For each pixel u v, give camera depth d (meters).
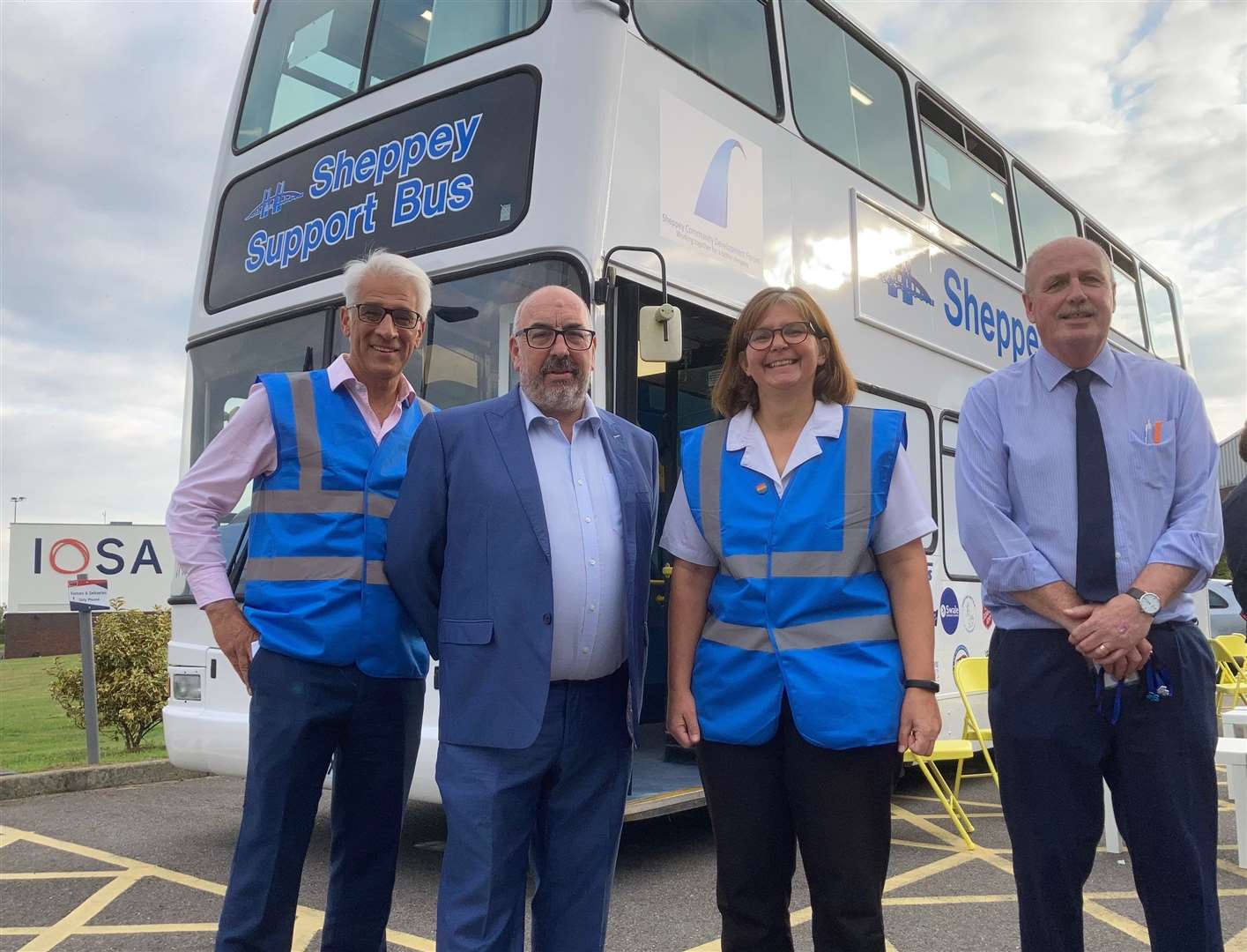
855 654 2.51
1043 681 2.54
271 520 2.94
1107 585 2.50
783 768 2.58
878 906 2.48
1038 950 2.49
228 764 4.94
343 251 5.07
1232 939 3.92
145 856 5.32
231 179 5.89
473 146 4.77
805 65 6.23
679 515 2.78
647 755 5.45
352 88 5.41
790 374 2.63
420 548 2.69
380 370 3.02
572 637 2.63
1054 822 2.50
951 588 6.92
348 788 2.94
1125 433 2.59
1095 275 2.61
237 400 5.36
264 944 2.76
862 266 6.38
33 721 11.92
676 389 5.62
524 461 2.68
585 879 2.67
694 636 2.75
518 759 2.56
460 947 2.45
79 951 3.83
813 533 2.56
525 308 2.78
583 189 4.46
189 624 5.25
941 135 7.81
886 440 2.62
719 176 5.26
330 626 2.82
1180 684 2.47
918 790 7.50
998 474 2.70
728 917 2.59
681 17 5.21
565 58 4.61
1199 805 2.45
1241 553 3.17
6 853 5.38
